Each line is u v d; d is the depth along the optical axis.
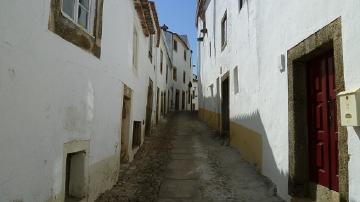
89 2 5.00
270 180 6.20
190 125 16.55
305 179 5.00
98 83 5.32
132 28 8.44
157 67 16.67
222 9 12.20
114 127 6.49
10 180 2.87
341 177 3.67
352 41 3.48
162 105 20.23
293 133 5.04
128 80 7.99
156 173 7.48
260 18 6.91
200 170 7.65
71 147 4.21
